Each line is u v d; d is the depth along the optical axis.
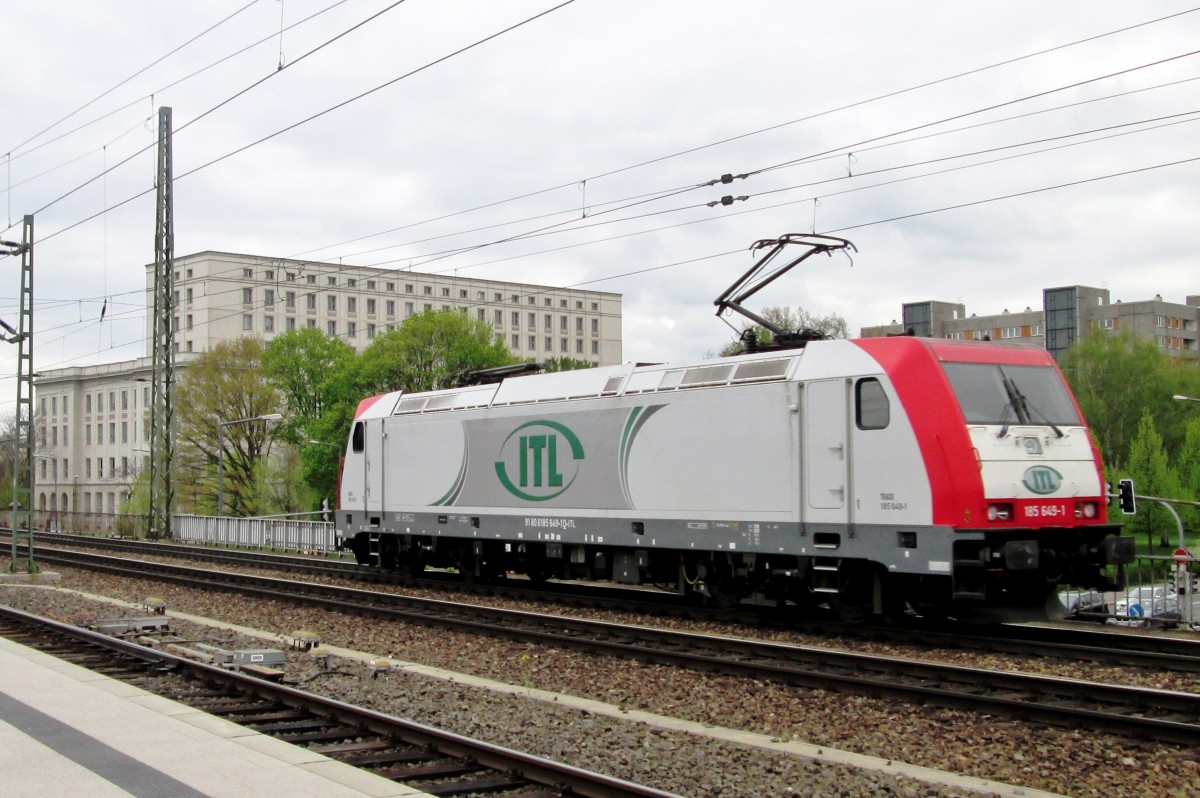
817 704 11.41
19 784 7.53
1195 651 13.44
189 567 29.97
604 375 20.31
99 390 95.56
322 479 58.22
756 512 17.03
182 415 62.59
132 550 39.78
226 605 21.89
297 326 94.88
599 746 9.86
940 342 15.50
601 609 20.02
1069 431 15.71
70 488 97.62
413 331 60.34
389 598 20.89
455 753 9.24
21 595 23.14
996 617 14.95
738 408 17.42
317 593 23.06
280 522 39.38
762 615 17.69
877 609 15.82
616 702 12.20
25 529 57.50
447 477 23.66
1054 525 15.05
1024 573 14.88
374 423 26.11
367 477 26.19
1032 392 15.68
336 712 10.57
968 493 14.43
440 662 15.00
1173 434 68.56
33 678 11.53
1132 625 16.66
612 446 19.69
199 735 8.95
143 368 89.50
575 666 14.06
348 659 15.07
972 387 15.13
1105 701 10.86
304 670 13.88
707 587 18.53
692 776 8.91
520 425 21.81
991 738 9.93
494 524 22.31
